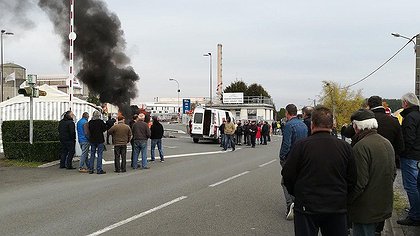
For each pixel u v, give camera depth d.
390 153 5.02
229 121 26.91
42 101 22.12
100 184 12.27
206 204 9.43
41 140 17.83
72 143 15.61
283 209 8.99
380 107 7.20
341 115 65.38
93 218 8.09
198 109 34.16
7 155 17.42
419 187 6.88
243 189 11.47
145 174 14.60
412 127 7.23
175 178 13.58
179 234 7.00
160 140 19.22
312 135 4.59
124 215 8.33
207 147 29.38
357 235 5.06
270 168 16.59
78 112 22.98
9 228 7.40
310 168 4.41
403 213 8.28
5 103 21.67
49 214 8.44
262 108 73.00
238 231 7.24
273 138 50.75
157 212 8.61
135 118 19.30
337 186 4.40
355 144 5.07
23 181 12.82
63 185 12.09
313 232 4.44
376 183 4.93
